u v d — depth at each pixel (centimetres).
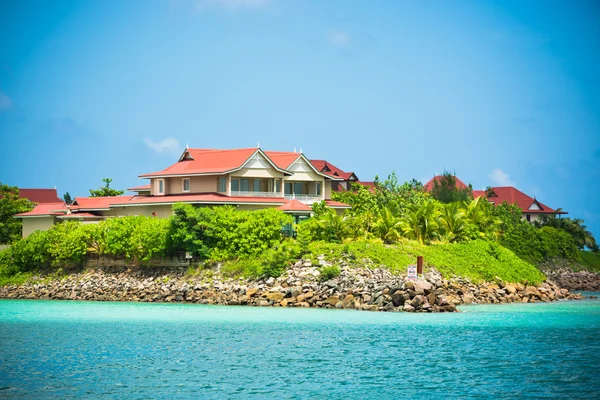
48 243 8519
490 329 5278
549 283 8594
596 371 3928
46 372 3903
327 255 7131
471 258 8231
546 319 5834
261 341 4775
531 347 4584
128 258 8044
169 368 4000
